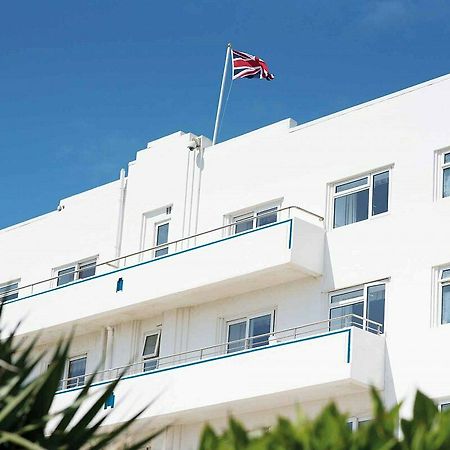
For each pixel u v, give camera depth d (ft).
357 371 98.48
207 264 112.78
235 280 110.73
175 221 122.11
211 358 107.86
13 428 40.81
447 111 103.96
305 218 110.42
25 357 42.63
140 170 128.77
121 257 122.72
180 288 114.42
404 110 106.63
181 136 125.80
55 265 135.44
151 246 124.47
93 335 127.03
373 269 104.37
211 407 106.63
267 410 106.01
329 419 32.04
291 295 109.19
